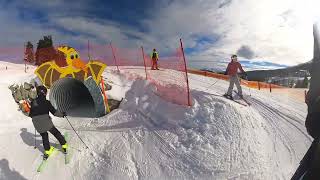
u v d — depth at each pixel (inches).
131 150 341.4
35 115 319.6
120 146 350.9
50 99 465.7
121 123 420.5
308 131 46.6
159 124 398.0
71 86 509.7
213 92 498.3
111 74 631.2
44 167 315.3
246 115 386.9
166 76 657.0
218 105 405.1
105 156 333.7
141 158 325.4
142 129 388.2
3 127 385.1
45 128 319.9
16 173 303.7
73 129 376.5
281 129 376.2
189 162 309.9
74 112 484.1
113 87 531.8
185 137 352.5
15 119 407.5
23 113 424.8
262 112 426.6
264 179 275.1
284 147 331.6
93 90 456.4
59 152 340.8
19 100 437.4
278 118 413.1
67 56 471.5
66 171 312.2
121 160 323.9
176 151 330.3
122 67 770.8
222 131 350.3
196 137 346.6
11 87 458.9
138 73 652.1
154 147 342.6
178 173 297.3
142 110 448.8
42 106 321.4
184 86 530.0
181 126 377.7
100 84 511.8
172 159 318.0
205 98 438.6
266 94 553.6
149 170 305.6
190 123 378.9
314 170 45.9
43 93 325.4
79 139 371.9
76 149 347.6
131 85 558.9
